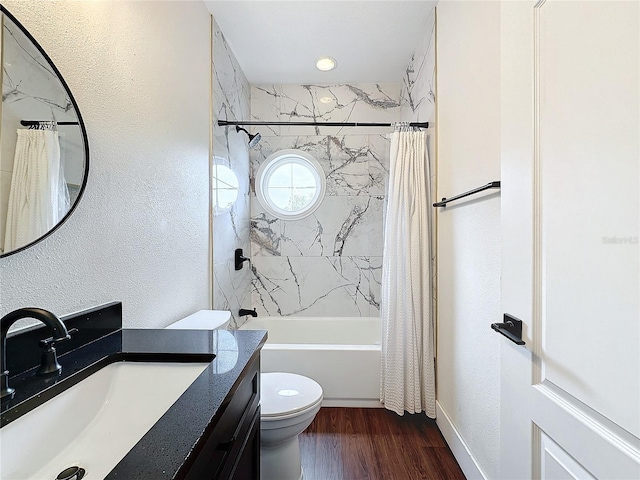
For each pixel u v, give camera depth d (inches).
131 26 49.2
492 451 53.8
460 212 66.6
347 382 91.0
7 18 30.1
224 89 92.7
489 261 54.4
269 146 123.0
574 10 26.8
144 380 35.5
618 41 22.9
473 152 60.1
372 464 68.2
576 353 26.6
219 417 26.5
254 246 123.6
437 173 80.6
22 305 32.1
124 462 20.0
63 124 35.9
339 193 123.0
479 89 57.3
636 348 21.5
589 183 25.3
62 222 35.7
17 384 28.2
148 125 53.7
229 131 97.2
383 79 119.9
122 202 46.9
